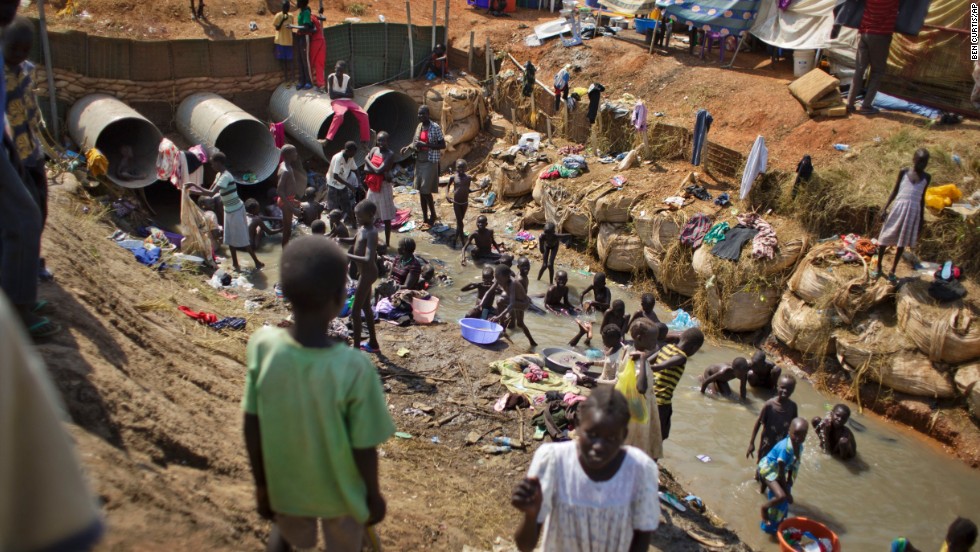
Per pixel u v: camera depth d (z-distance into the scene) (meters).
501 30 19.02
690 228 12.09
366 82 17.91
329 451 2.94
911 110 13.78
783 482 7.42
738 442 9.01
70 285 6.57
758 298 11.20
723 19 15.88
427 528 5.46
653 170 14.02
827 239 11.52
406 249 11.68
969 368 9.34
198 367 6.96
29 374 1.41
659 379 6.93
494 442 7.70
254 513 4.55
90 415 4.52
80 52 14.41
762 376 10.12
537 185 14.55
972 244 10.40
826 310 10.48
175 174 12.79
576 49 17.72
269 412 2.93
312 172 16.55
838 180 11.73
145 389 5.38
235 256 12.34
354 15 19.08
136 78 15.18
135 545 3.46
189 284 10.79
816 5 14.78
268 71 16.75
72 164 13.04
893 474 8.71
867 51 13.45
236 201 12.11
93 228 10.91
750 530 7.55
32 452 1.41
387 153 13.31
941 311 9.66
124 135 15.09
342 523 3.21
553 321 11.46
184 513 3.97
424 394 8.55
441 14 20.14
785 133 13.80
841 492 8.33
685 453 8.76
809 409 9.95
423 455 7.21
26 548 1.42
